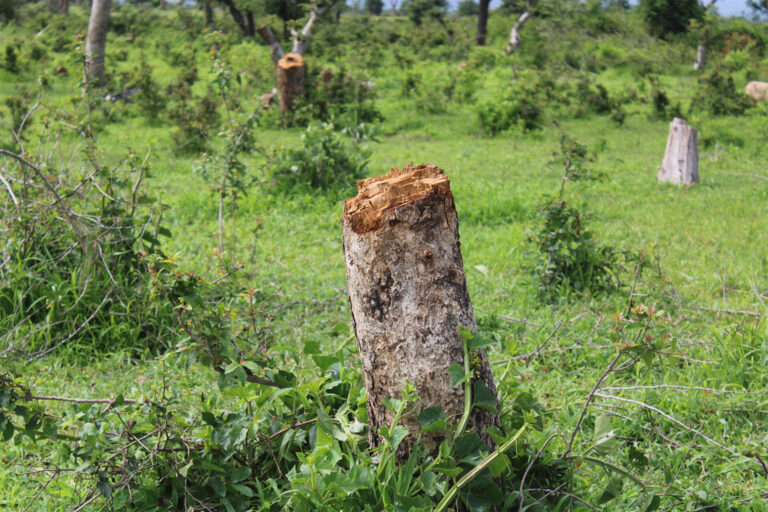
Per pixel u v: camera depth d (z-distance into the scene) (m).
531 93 17.59
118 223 5.11
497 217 8.64
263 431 2.97
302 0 37.22
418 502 2.37
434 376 2.55
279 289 5.93
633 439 3.66
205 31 6.39
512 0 53.00
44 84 5.79
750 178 11.22
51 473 3.22
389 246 2.54
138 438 2.86
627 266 6.60
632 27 36.50
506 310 5.59
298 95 17.50
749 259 6.85
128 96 19.14
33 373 4.43
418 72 22.94
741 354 4.52
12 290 4.92
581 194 9.76
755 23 39.50
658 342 2.82
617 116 17.47
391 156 13.20
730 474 3.34
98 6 18.84
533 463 2.78
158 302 4.74
